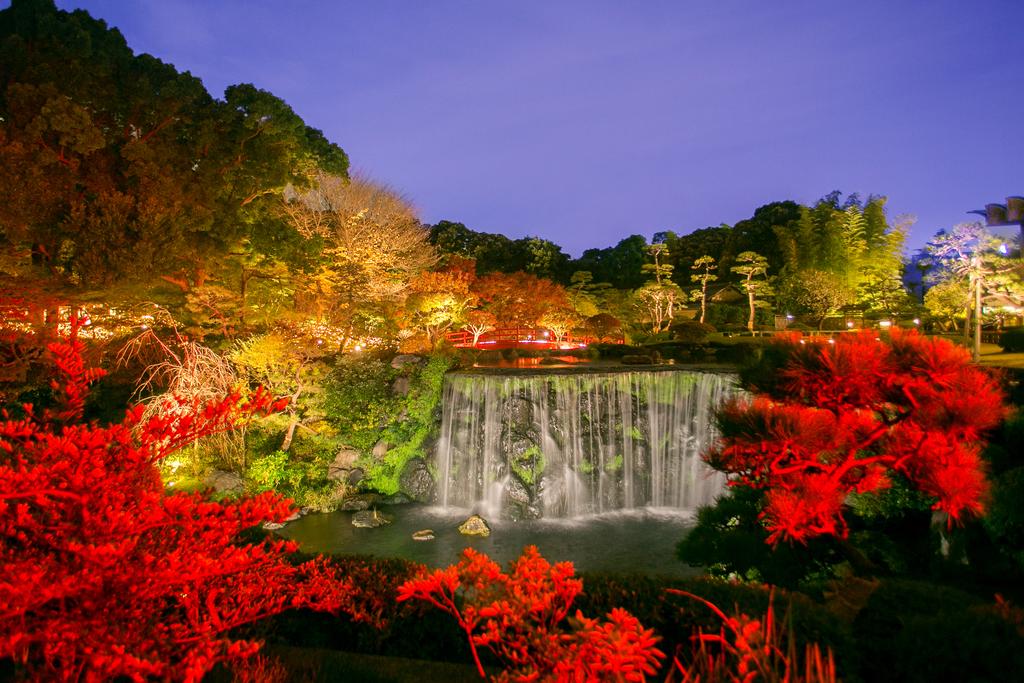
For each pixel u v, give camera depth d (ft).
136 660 10.33
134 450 12.30
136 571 10.80
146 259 52.39
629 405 64.18
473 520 54.90
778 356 21.75
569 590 13.70
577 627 11.62
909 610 17.74
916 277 158.92
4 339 45.91
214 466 60.23
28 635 10.25
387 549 50.78
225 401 14.05
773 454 22.29
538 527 56.13
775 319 128.06
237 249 71.92
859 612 18.93
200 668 10.94
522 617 13.80
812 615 18.15
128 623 11.80
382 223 108.99
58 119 47.83
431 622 20.35
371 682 16.92
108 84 57.47
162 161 59.72
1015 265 83.10
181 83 62.34
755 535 27.04
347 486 62.54
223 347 69.21
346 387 65.57
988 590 26.07
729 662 14.88
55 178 50.08
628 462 63.41
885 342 21.40
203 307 71.31
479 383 65.16
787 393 21.53
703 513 30.09
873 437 22.03
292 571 18.25
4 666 14.37
